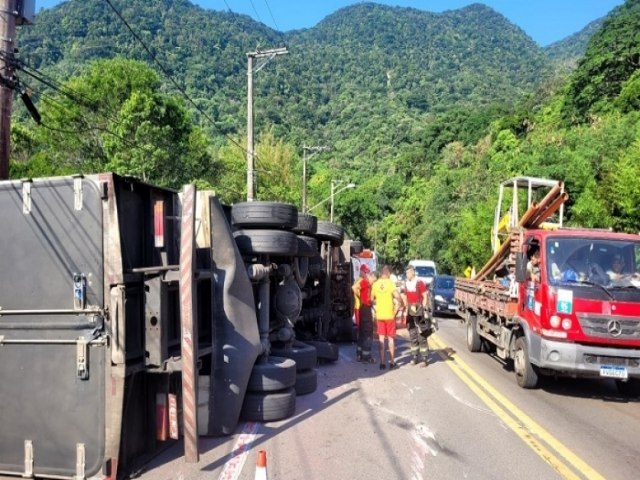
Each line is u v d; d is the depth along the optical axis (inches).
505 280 502.0
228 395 279.7
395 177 4077.3
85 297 219.1
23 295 225.9
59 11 2775.6
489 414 327.9
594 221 1024.2
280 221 349.7
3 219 229.3
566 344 358.6
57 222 223.8
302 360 377.1
